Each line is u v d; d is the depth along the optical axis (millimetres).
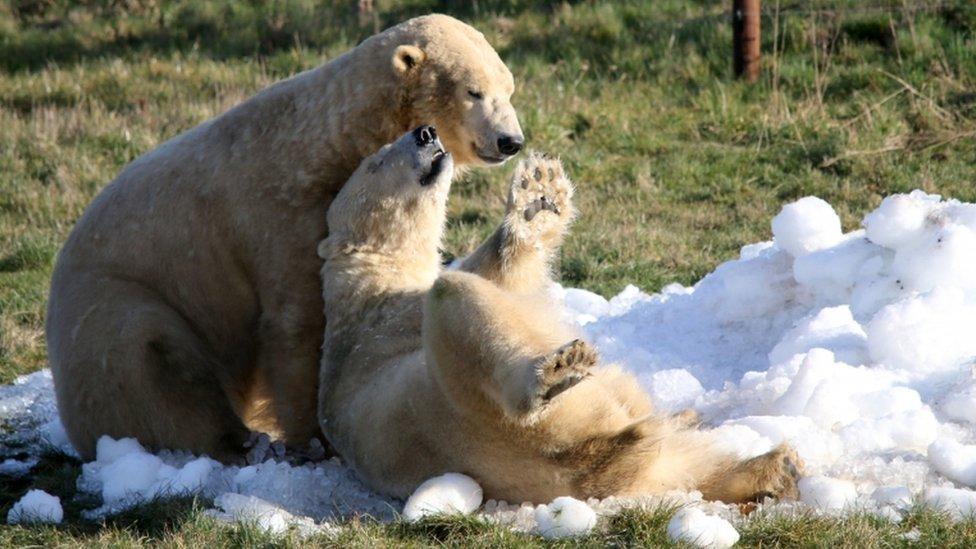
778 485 8211
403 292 9586
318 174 10648
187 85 26453
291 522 8227
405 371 8602
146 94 26031
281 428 10656
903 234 11086
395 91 10867
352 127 10766
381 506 8805
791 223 11898
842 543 7406
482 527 7801
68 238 11430
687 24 25953
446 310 7816
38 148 22875
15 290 17062
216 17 30547
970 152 19734
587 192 20047
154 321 10406
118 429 10344
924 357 10266
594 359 7328
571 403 7801
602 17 26609
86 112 25047
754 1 23156
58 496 9789
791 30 24344
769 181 19797
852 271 11539
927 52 22734
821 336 10898
